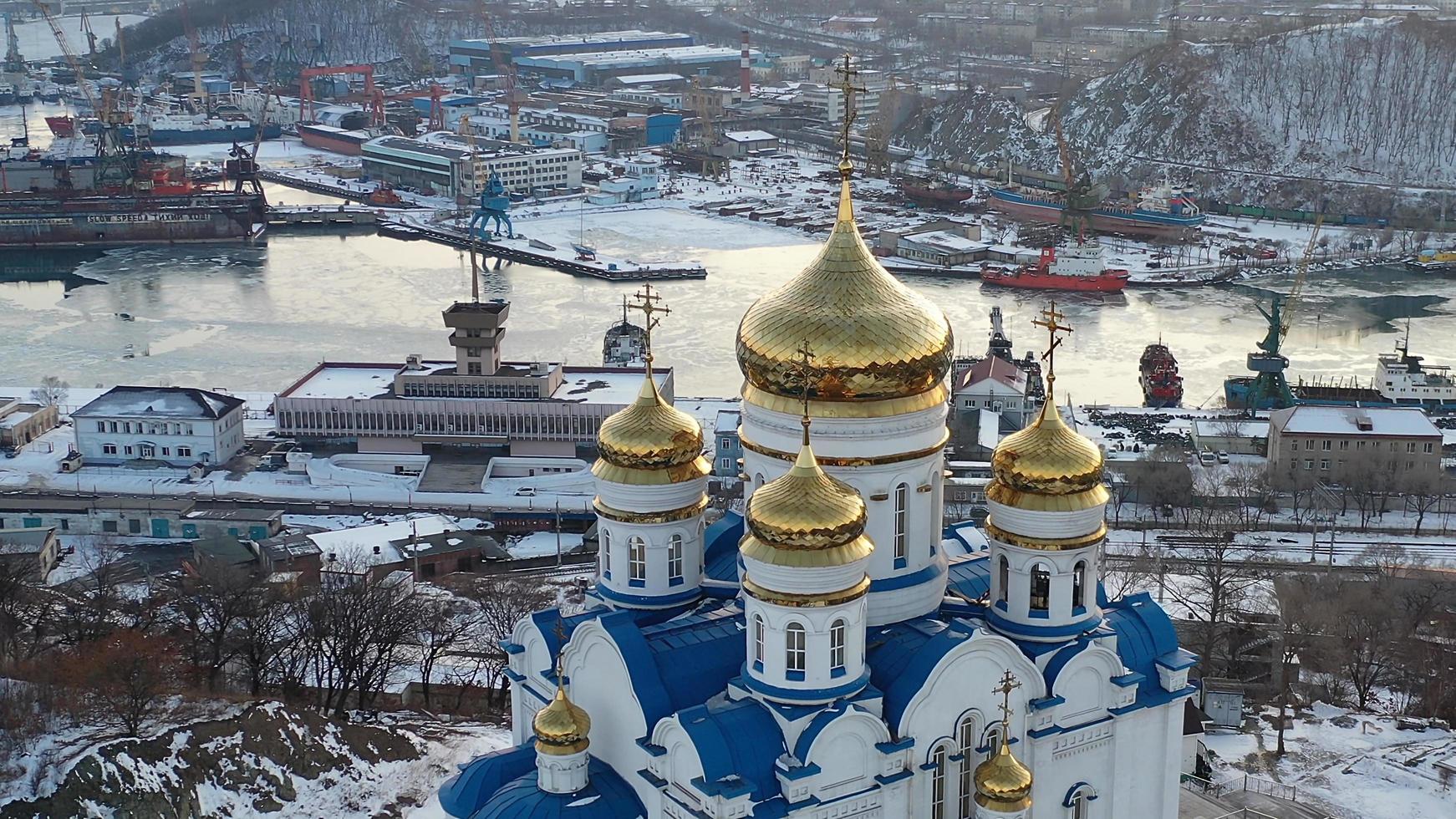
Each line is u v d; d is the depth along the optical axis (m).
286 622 186.25
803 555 98.25
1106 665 111.62
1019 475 109.62
